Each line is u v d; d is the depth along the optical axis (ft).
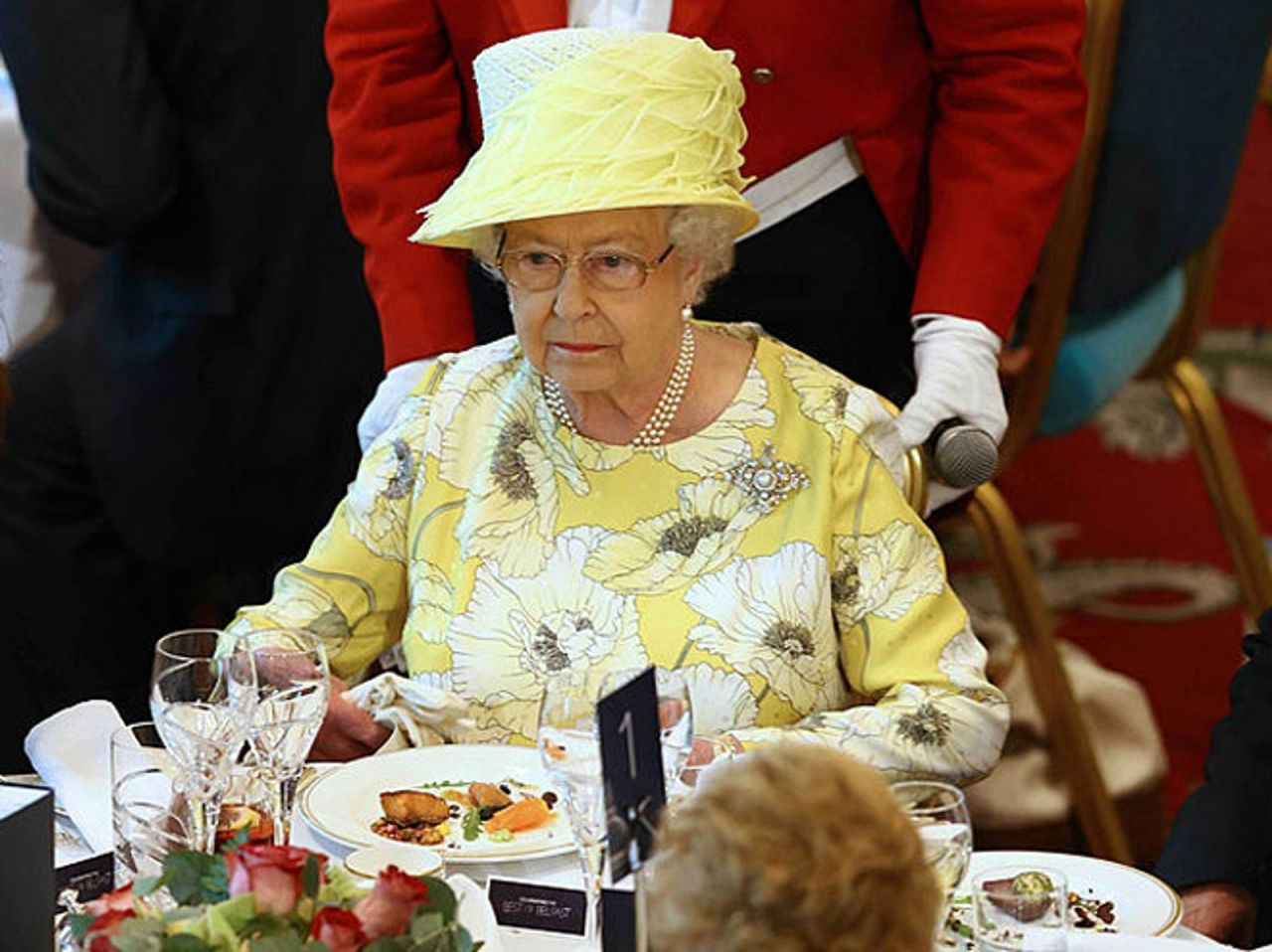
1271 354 47.62
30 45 27.50
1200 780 32.71
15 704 29.76
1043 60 23.61
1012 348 27.48
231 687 14.66
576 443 18.84
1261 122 57.62
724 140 17.81
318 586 19.92
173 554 30.09
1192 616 37.32
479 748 17.66
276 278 28.91
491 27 23.41
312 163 28.58
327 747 18.62
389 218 24.20
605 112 17.42
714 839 9.13
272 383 29.32
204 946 10.66
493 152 17.78
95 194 27.66
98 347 29.48
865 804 9.27
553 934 14.55
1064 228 26.32
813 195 23.82
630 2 22.90
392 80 23.99
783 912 8.98
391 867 11.14
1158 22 26.14
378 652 20.25
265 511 30.17
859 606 18.54
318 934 10.57
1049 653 28.17
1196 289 28.86
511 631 18.48
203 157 28.32
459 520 19.19
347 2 24.06
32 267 32.53
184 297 29.04
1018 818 28.25
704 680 18.04
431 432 19.40
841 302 24.22
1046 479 42.88
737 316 24.12
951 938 14.28
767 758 9.43
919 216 25.04
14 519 29.89
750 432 18.71
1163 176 26.89
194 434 29.40
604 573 18.48
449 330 24.09
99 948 11.09
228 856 11.28
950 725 17.75
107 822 16.38
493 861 15.70
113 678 30.40
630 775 11.91
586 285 17.58
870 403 19.03
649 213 17.54
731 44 22.89
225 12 27.66
